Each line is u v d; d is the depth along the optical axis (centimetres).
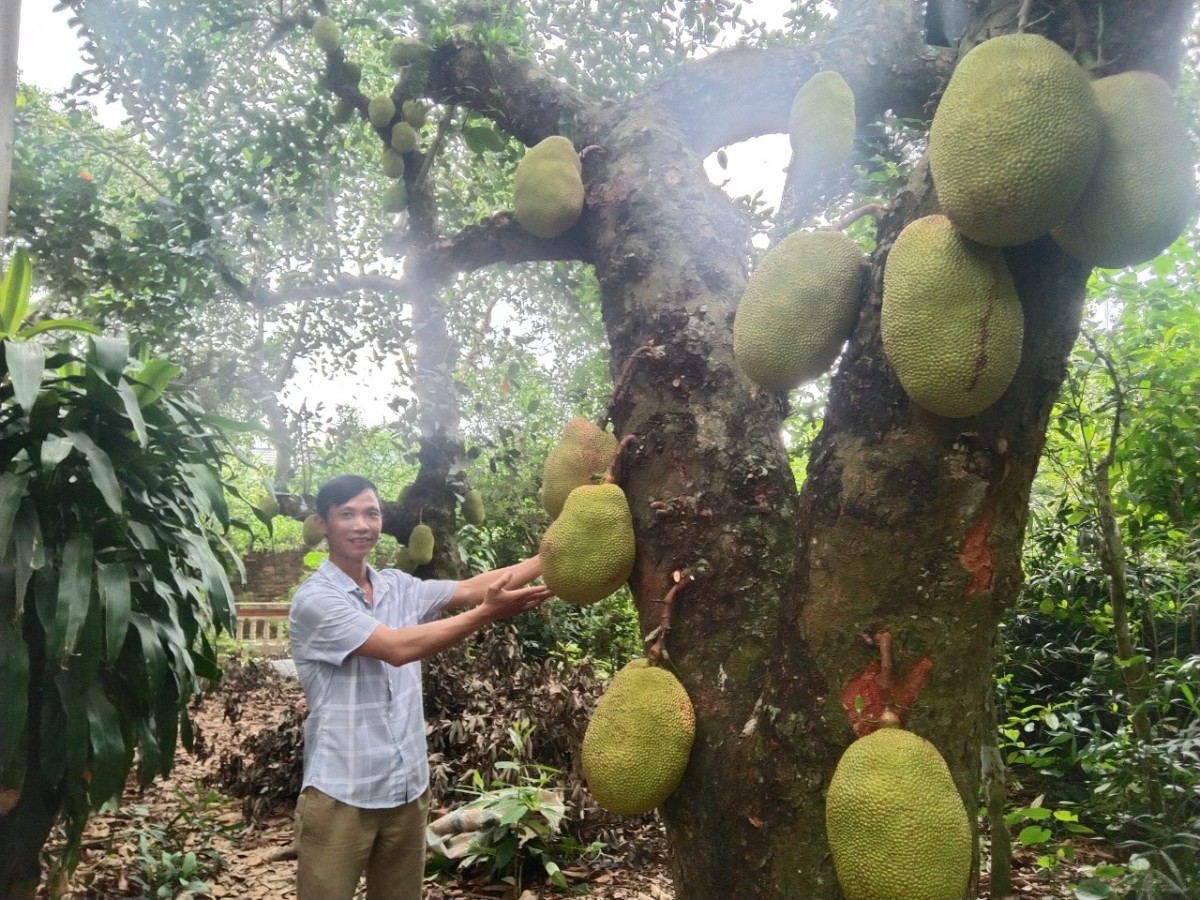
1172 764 283
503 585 227
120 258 342
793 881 132
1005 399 120
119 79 357
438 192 491
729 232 196
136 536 224
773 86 240
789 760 133
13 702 196
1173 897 246
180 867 327
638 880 339
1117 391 284
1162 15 112
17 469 213
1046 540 433
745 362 140
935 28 166
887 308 118
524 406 582
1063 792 371
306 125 398
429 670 475
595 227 221
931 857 112
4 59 245
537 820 332
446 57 309
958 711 127
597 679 478
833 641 129
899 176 294
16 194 334
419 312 473
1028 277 118
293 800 446
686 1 352
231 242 404
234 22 366
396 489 871
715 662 152
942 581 124
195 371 455
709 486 163
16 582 199
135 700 235
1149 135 105
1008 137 102
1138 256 112
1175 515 350
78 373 247
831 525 130
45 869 310
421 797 250
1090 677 368
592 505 165
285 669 730
